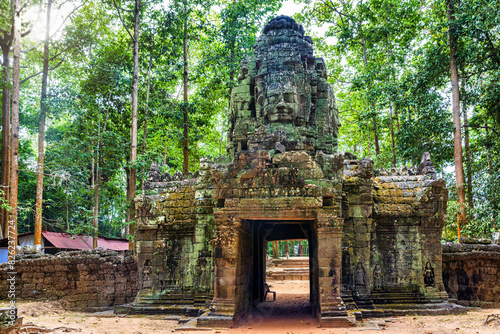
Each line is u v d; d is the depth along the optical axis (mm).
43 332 12414
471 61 25344
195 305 17688
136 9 28109
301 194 14281
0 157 33000
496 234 21078
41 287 20438
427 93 26938
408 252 17828
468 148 30375
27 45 32125
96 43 34094
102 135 31562
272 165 14969
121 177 41656
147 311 17984
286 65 18812
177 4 30891
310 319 15961
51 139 38531
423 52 30594
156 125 35312
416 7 31672
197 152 41500
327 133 19781
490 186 24656
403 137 27438
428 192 18000
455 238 31000
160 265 19141
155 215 19453
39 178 25688
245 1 30406
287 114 18375
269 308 19453
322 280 14109
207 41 32719
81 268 20609
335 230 14188
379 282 17484
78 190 31844
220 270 14719
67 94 27969
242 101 20172
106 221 41625
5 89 29031
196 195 18781
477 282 19375
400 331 13180
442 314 16547
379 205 18219
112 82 32719
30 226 38969
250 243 17594
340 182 15031
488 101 24812
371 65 34375
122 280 21047
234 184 14797
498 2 22016
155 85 34625
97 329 13922
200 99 35531
